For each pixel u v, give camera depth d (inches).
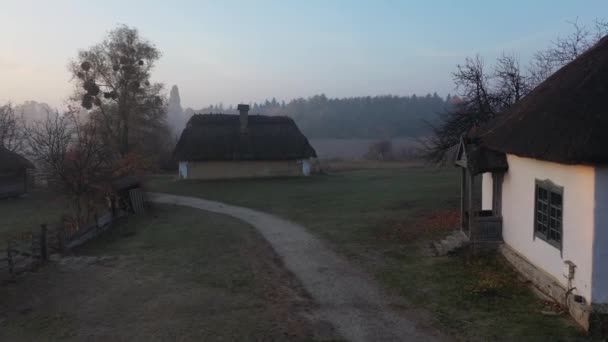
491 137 604.1
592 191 400.8
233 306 478.6
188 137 1881.2
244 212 1105.4
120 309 470.0
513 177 579.2
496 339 387.9
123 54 1941.4
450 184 1441.9
